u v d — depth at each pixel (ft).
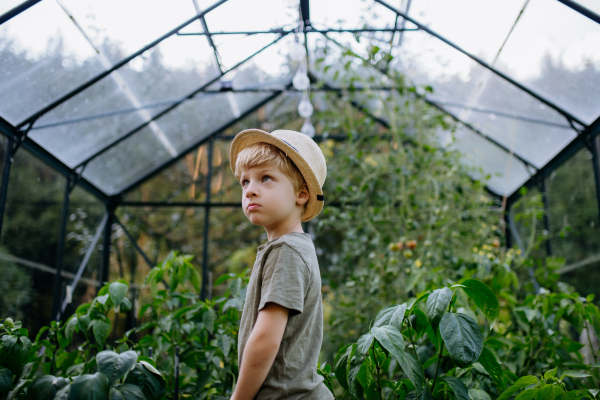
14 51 7.52
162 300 6.59
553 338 6.59
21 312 9.04
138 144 12.23
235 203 13.48
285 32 10.12
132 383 4.23
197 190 13.85
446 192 10.77
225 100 12.70
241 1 8.97
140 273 14.53
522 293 10.43
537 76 9.27
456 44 9.70
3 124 8.73
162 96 11.10
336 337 11.37
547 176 11.58
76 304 11.43
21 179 9.33
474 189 11.55
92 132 10.62
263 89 13.21
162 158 13.52
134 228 15.07
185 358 6.06
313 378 3.07
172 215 16.38
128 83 9.94
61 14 7.47
